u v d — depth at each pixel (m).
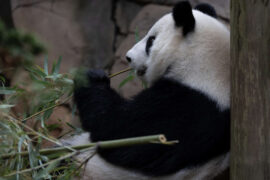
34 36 2.97
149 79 5.91
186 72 5.31
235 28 4.23
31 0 12.55
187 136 5.02
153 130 5.20
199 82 5.17
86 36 12.34
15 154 4.31
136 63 6.00
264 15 3.90
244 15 4.08
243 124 4.17
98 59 12.26
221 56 5.26
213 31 5.40
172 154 5.09
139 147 5.26
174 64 5.44
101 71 6.23
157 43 5.72
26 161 4.83
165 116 5.21
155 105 5.32
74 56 12.16
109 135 5.49
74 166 4.80
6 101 4.90
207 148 4.94
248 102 4.11
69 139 6.38
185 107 5.12
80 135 6.26
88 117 5.77
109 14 12.44
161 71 5.66
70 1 12.62
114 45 12.29
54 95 5.24
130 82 11.16
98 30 12.38
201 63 5.25
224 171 5.09
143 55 5.96
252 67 4.04
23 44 2.96
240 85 4.20
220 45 5.32
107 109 5.69
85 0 12.62
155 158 5.18
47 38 12.26
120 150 5.38
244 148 4.17
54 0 12.59
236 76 4.25
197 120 5.01
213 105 4.99
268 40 3.88
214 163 5.05
